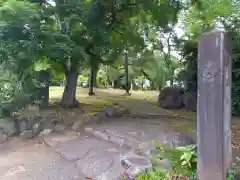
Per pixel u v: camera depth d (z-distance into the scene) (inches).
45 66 311.4
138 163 137.2
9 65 244.4
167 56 569.3
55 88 677.9
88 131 240.5
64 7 268.2
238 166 134.4
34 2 259.0
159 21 348.2
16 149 209.2
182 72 407.8
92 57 352.5
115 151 185.0
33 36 228.7
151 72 692.1
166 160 137.0
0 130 231.6
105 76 803.4
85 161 170.9
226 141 112.7
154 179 123.4
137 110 346.9
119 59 456.1
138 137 203.5
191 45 384.8
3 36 223.5
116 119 281.4
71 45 249.9
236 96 311.7
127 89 597.0
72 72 365.1
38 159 185.8
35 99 290.0
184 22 428.5
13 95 254.2
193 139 172.4
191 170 126.7
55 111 319.9
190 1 339.6
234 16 326.3
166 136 180.9
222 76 104.0
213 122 107.0
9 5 197.6
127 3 310.2
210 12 338.3
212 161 108.3
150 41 523.8
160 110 355.9
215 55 104.2
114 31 367.2
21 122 246.7
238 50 311.3
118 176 139.4
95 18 282.5
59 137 230.2
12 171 165.0
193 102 365.4
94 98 487.2
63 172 162.2
